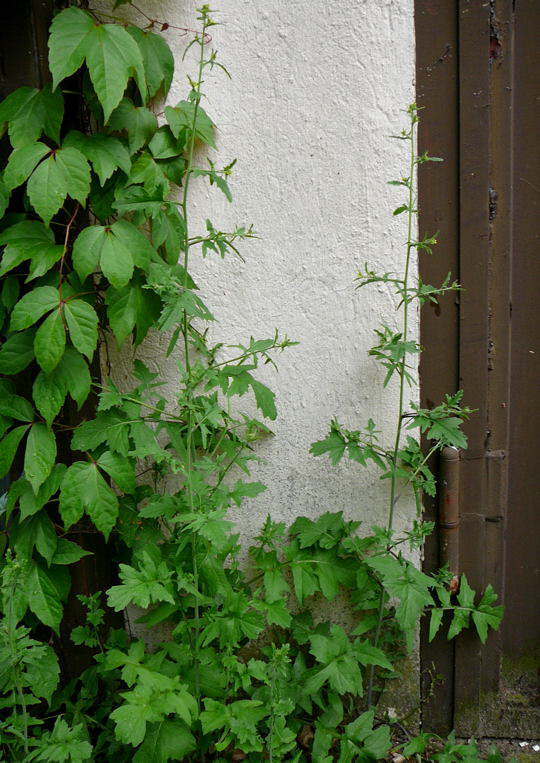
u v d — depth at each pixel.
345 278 1.85
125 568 1.47
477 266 1.81
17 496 1.69
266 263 1.88
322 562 1.87
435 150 1.77
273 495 1.99
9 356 1.64
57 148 1.73
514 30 1.73
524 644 2.06
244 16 1.76
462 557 1.97
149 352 1.95
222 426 1.90
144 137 1.72
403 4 1.70
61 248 1.61
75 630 1.74
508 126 1.75
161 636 2.07
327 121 1.78
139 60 1.53
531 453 1.95
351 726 1.72
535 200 1.81
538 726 2.02
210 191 1.86
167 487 2.01
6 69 1.69
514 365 1.90
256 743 1.46
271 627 2.03
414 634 1.98
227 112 1.82
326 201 1.82
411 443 1.82
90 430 1.69
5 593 1.47
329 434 1.85
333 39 1.74
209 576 1.62
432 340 1.87
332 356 1.89
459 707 2.02
